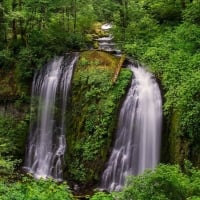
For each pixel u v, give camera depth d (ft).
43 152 61.67
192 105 46.96
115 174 54.24
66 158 58.03
